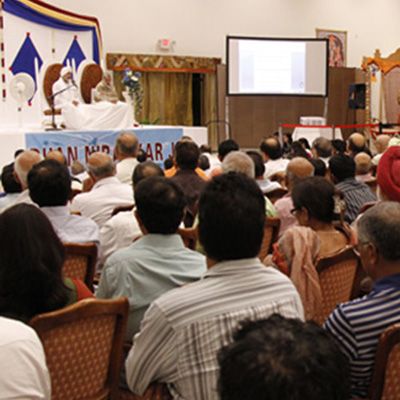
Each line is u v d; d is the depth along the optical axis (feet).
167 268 7.23
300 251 8.41
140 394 5.67
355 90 47.37
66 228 9.82
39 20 35.24
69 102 31.55
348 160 14.10
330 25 54.39
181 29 47.39
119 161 18.19
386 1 57.26
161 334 5.28
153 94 46.21
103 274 7.36
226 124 46.93
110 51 44.80
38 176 9.75
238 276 5.41
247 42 44.01
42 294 6.07
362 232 6.31
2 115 32.73
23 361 4.77
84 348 6.48
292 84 44.73
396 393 5.85
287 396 2.63
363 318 5.87
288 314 5.38
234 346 2.87
